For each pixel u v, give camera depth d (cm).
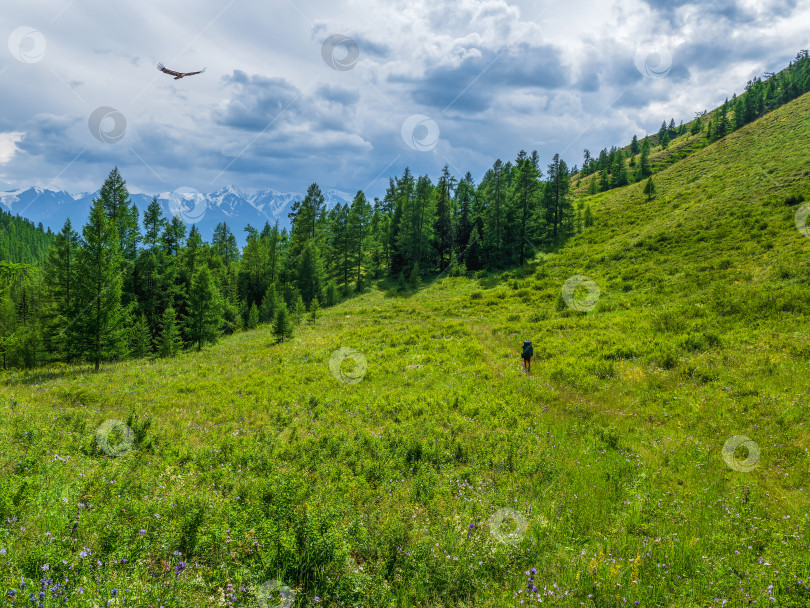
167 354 3631
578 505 810
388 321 3956
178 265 6041
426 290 5994
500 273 5912
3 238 17125
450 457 1059
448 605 521
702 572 591
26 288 5381
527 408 1459
